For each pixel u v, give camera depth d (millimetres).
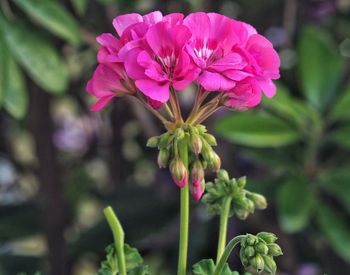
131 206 1204
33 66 822
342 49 1203
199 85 525
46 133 1156
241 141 921
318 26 1192
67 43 1115
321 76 977
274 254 524
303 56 980
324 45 974
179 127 525
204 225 1169
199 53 523
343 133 961
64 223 1190
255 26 1171
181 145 521
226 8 1166
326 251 1185
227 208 570
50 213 1176
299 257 1191
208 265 554
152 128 1182
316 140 974
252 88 520
